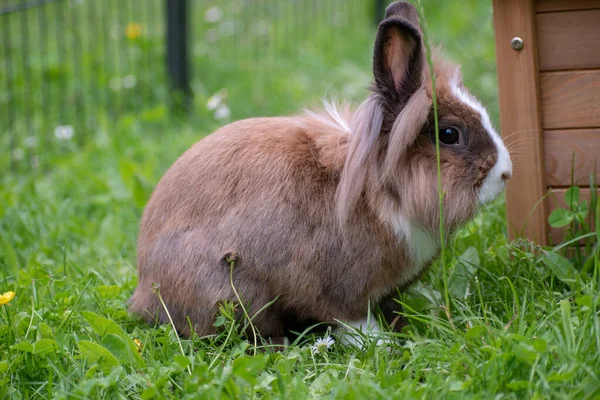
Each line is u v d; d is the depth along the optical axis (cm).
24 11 918
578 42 454
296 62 971
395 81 412
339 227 412
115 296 473
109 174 663
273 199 412
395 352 395
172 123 820
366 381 338
